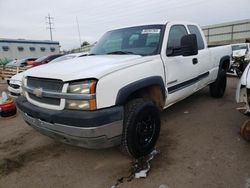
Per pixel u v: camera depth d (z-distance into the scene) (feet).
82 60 11.08
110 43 13.80
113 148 11.55
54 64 10.80
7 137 14.23
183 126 13.92
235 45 31.76
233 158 10.03
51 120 8.76
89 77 8.19
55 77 8.68
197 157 10.28
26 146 12.66
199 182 8.59
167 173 9.25
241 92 10.74
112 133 8.62
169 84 11.82
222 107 17.19
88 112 8.13
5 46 106.22
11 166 10.62
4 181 9.48
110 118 8.41
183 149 11.09
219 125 13.78
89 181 9.12
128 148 9.52
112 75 8.72
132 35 13.19
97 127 8.16
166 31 12.32
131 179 9.04
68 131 8.45
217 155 10.36
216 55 17.43
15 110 18.86
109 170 9.75
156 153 10.80
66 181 9.22
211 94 19.57
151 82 10.33
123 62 9.71
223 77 19.16
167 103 12.12
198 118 15.14
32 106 9.61
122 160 10.44
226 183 8.43
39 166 10.46
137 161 10.21
